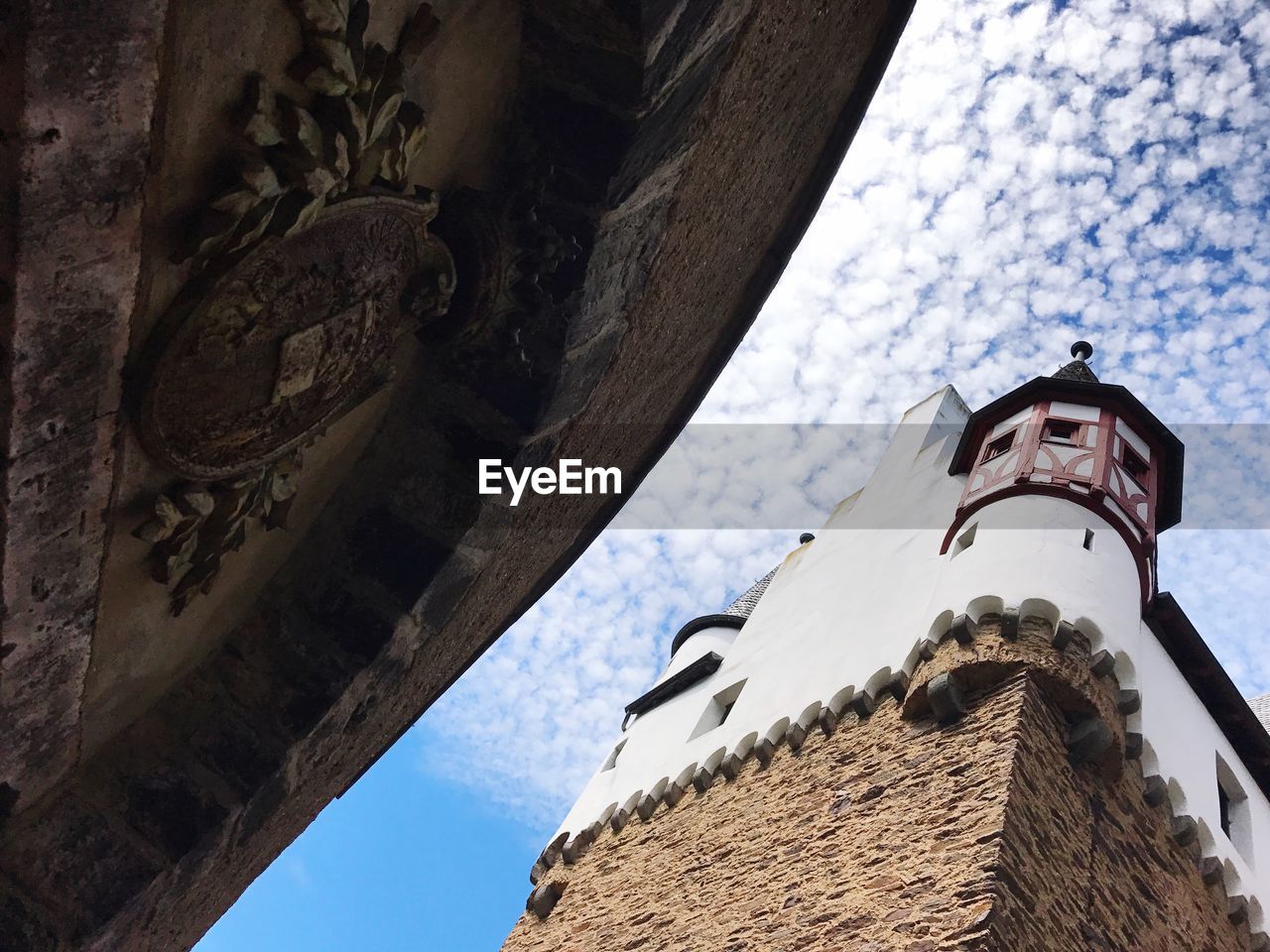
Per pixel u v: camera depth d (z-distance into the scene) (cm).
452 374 775
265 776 741
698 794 1600
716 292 1108
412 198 614
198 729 745
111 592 612
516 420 786
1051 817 1129
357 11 526
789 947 1143
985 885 1016
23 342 477
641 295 881
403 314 682
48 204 451
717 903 1320
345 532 798
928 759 1245
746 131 925
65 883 676
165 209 502
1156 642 1505
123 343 518
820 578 1894
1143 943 1132
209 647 758
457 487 798
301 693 767
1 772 629
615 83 702
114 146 460
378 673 797
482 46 660
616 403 988
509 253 721
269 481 654
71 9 420
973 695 1284
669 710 1909
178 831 709
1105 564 1388
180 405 554
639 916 1434
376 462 795
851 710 1448
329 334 610
